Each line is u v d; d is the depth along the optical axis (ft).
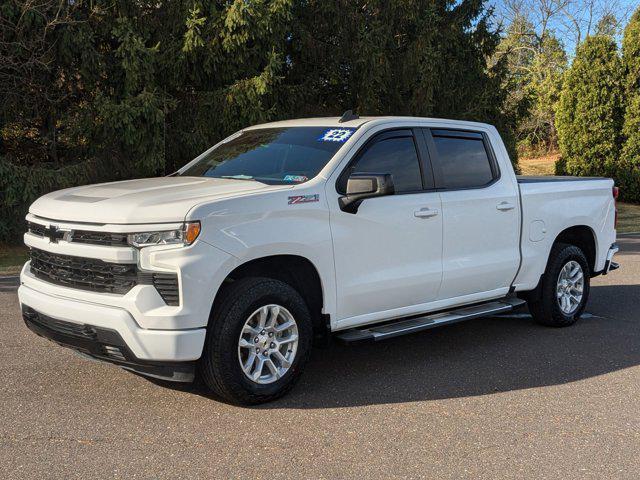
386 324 17.97
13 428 13.52
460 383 16.88
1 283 30.25
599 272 24.50
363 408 15.01
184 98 46.55
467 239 19.06
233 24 41.19
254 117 43.52
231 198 14.34
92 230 13.99
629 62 75.41
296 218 15.26
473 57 60.03
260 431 13.60
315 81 53.06
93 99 44.06
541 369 18.15
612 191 24.67
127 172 45.29
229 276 15.14
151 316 13.39
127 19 41.22
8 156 47.65
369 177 15.44
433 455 12.67
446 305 18.95
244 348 14.79
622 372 17.95
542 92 116.26
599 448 13.10
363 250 16.55
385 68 50.57
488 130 20.76
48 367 17.37
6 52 42.19
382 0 51.80
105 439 13.07
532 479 11.78
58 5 40.65
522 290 21.31
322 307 16.05
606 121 76.59
